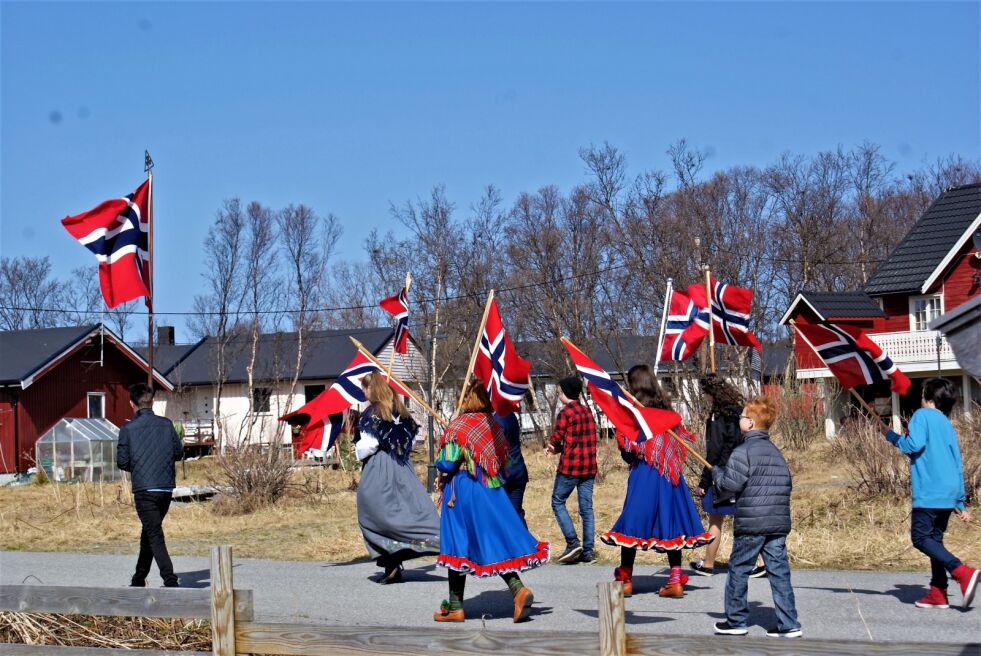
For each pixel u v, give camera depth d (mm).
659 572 10562
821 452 21172
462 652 5680
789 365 25094
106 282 12578
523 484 10891
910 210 49469
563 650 5445
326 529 15078
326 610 9023
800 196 46031
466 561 7988
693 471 13852
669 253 42031
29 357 34281
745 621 7422
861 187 49219
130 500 19000
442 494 8195
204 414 47781
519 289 43656
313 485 19844
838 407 32031
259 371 47375
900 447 8352
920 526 8234
